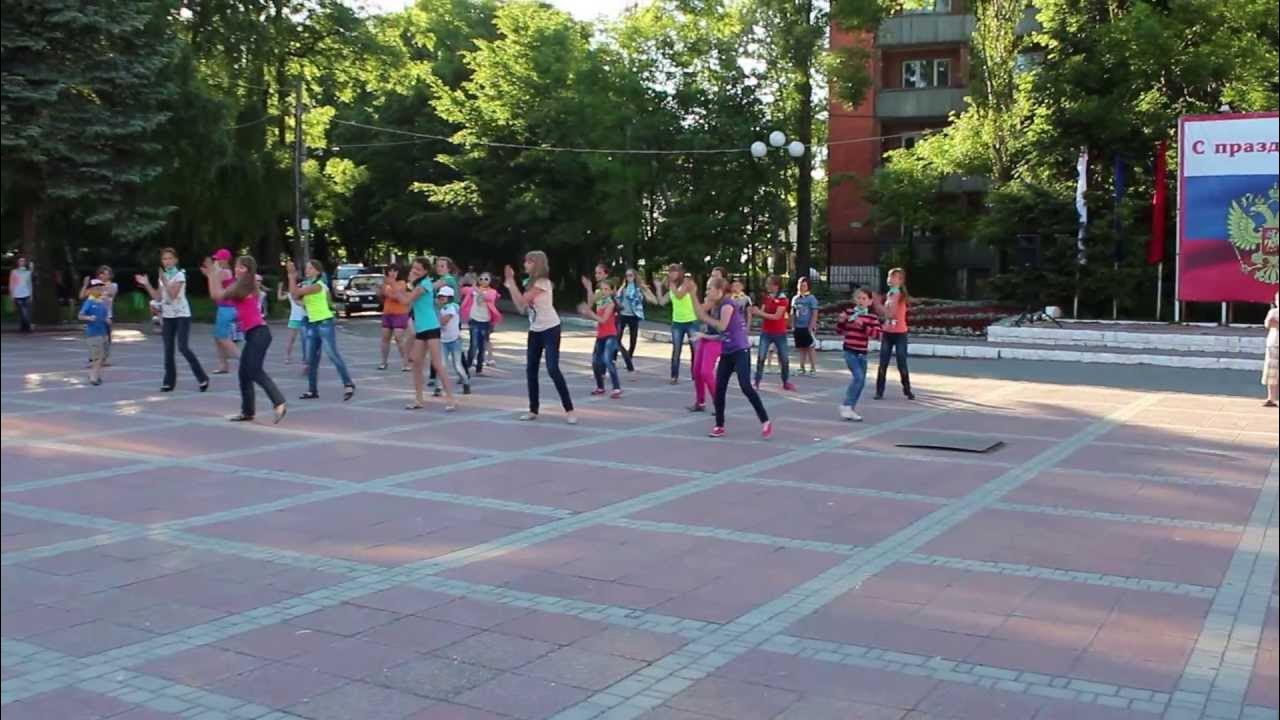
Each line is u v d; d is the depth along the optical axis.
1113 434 12.52
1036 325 27.95
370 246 61.28
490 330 20.23
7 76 25.95
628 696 4.90
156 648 5.49
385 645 5.55
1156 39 29.39
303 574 6.77
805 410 14.59
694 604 6.20
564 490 9.28
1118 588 6.49
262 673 5.17
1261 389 17.45
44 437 11.82
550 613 6.05
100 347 16.67
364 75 44.69
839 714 4.69
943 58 45.22
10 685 4.98
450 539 7.63
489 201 46.00
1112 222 30.44
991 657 5.36
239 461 10.54
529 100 44.31
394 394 16.03
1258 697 4.85
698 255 38.38
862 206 46.06
